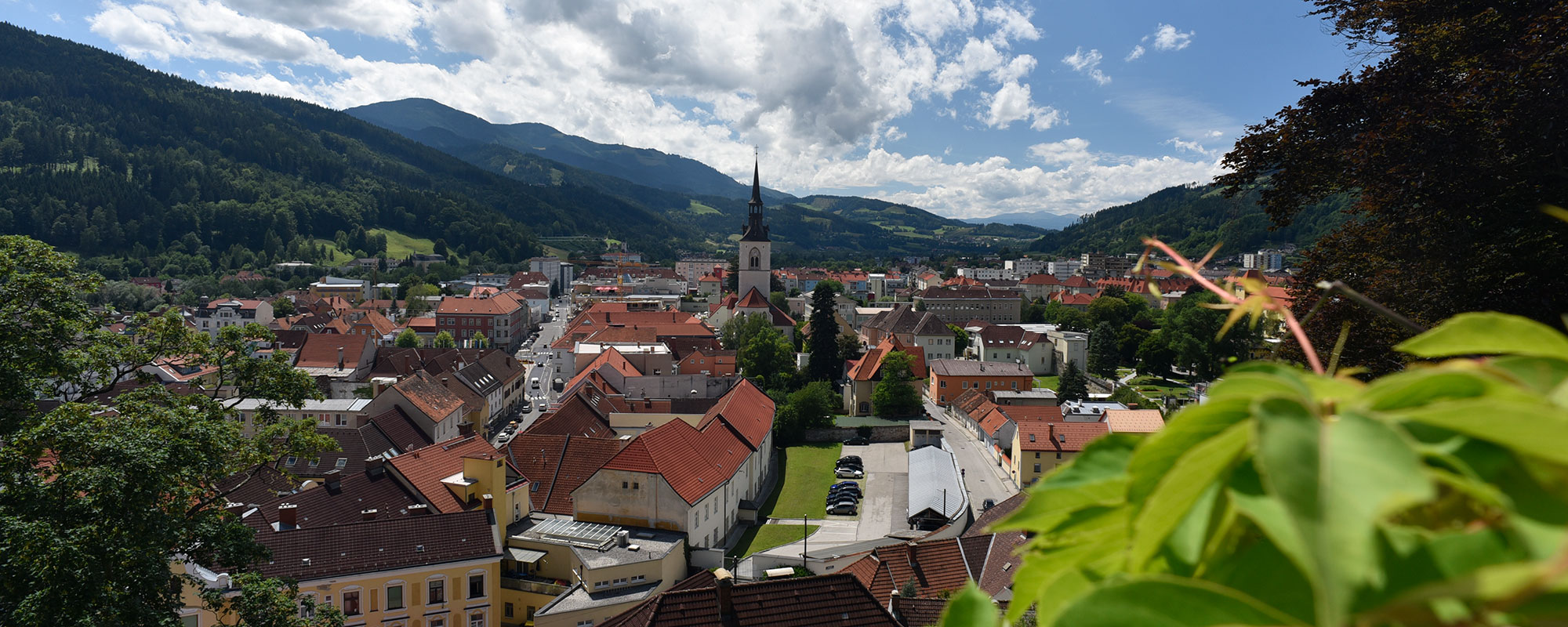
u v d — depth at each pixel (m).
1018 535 28.06
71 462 16.41
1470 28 15.22
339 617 20.05
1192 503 1.11
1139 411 48.78
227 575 24.84
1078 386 80.19
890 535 46.22
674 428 44.19
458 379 67.50
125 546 15.66
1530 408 0.87
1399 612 0.75
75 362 19.86
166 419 18.31
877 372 81.06
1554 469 0.90
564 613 29.66
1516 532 0.84
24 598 14.57
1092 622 1.00
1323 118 16.44
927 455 58.34
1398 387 1.08
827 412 72.56
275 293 185.50
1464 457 0.92
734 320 102.69
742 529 47.72
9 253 20.00
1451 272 15.20
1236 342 68.31
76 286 21.25
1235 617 0.94
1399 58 16.33
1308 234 184.25
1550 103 13.33
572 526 37.06
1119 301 122.94
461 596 30.42
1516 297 14.70
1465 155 14.35
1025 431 51.41
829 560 38.47
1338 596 0.66
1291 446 0.82
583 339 103.19
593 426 54.56
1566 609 0.69
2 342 19.08
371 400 58.62
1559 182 14.20
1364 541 0.69
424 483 35.06
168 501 17.77
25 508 15.41
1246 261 183.12
